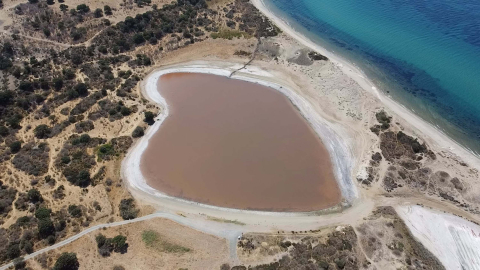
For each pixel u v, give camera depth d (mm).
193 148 89750
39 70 105250
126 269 63094
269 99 105000
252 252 66438
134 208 74625
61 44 114250
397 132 94062
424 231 71938
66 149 84750
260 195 79125
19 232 67438
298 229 71625
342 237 69312
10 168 79938
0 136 87375
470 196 79188
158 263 64188
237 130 95062
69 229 69438
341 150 89438
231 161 86812
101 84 105750
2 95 93562
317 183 81938
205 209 75750
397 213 75375
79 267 63312
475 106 104500
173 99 104375
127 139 90188
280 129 95500
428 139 93062
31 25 116188
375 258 66250
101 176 80250
